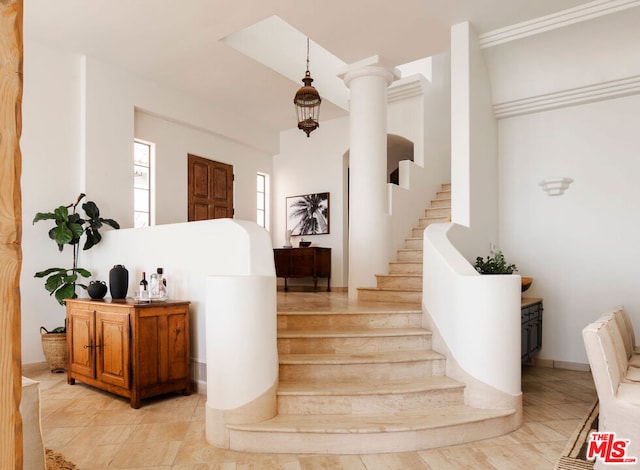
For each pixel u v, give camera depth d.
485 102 5.21
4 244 0.86
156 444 3.01
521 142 5.47
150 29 5.04
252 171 8.60
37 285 5.11
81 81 5.58
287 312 4.17
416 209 6.77
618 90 4.79
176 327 4.05
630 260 4.83
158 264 4.62
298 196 8.81
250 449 2.89
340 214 8.24
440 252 3.84
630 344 3.88
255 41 5.94
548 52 4.88
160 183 6.70
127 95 6.06
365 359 3.52
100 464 2.70
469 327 3.37
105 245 5.30
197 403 3.89
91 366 4.21
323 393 3.16
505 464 2.71
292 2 4.45
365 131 5.71
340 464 2.71
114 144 5.84
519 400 3.33
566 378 4.73
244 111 7.92
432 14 4.59
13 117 0.88
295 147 8.90
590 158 5.07
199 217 7.34
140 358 3.76
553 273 5.23
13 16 0.88
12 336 0.86
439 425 2.94
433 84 7.59
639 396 2.53
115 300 4.33
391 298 5.27
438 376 3.61
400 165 6.66
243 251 3.64
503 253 5.50
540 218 5.32
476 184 4.85
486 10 4.53
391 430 2.88
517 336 3.34
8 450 0.85
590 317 5.02
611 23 4.46
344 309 4.50
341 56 5.62
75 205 5.21
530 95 5.17
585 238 5.07
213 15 4.75
